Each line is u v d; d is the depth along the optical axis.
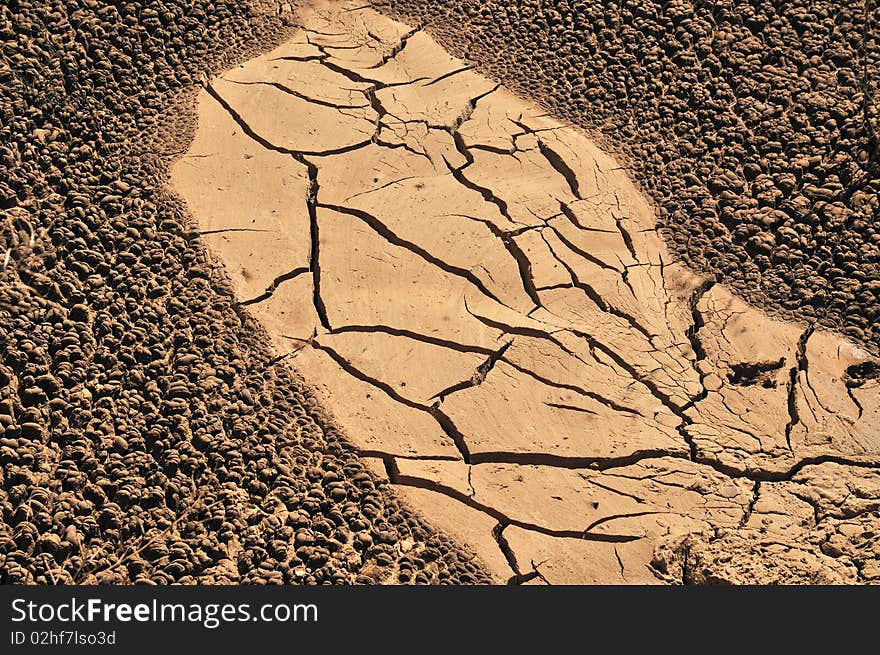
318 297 5.62
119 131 6.25
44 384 4.80
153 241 5.67
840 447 5.11
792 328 5.70
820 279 5.89
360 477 4.79
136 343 5.11
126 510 4.45
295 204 6.10
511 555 4.60
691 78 6.87
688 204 6.29
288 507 4.60
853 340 5.66
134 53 6.64
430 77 6.96
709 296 5.84
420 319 5.55
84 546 4.33
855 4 7.07
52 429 4.68
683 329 5.67
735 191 6.34
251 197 6.09
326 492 4.70
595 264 5.94
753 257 6.04
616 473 4.96
